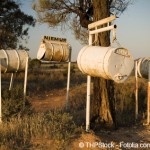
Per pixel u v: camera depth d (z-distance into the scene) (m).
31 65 22.84
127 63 4.68
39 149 4.19
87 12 7.42
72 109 7.87
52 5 9.39
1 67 6.24
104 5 6.00
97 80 6.04
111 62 4.55
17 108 5.81
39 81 15.05
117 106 7.39
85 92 10.88
